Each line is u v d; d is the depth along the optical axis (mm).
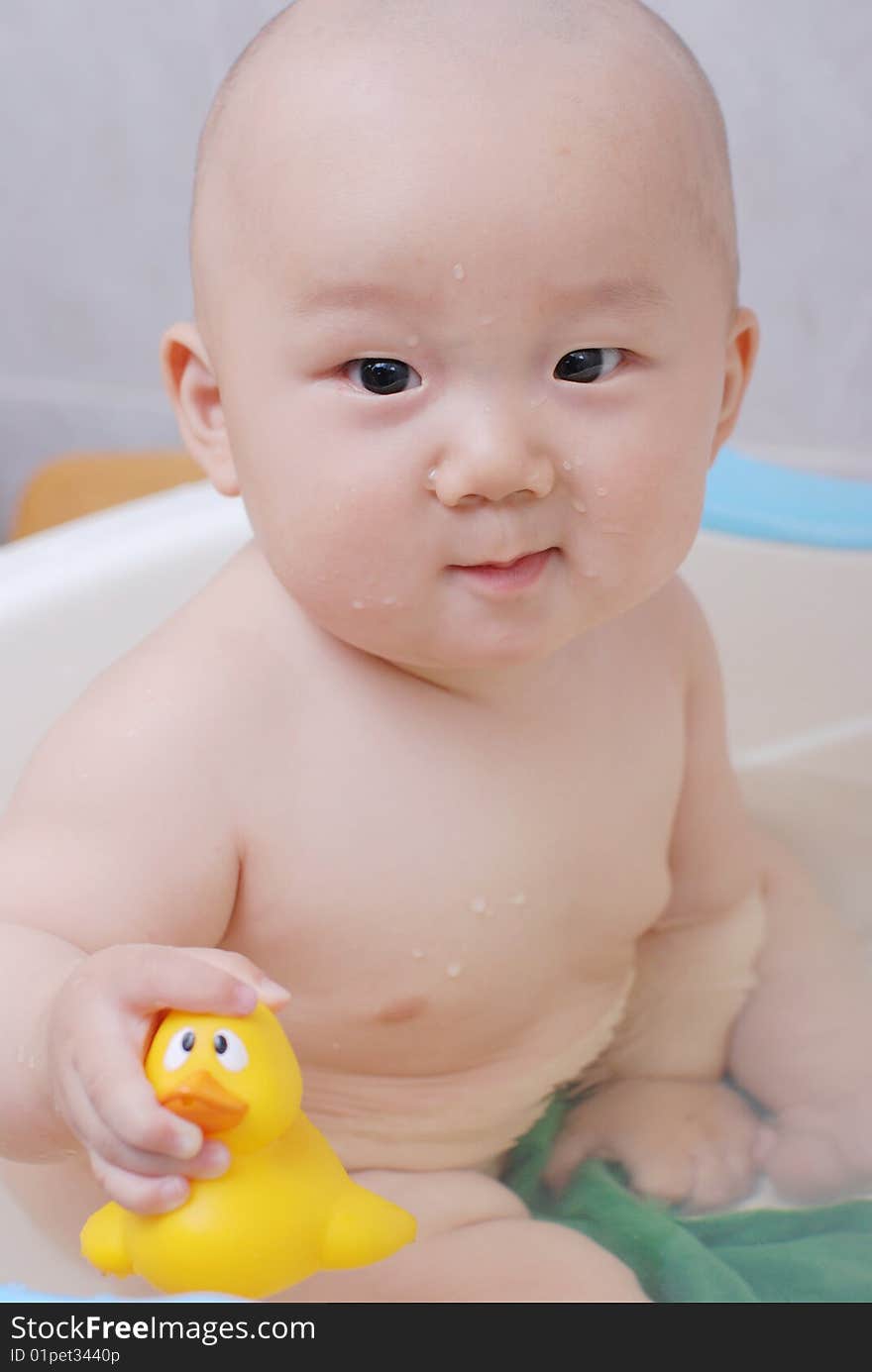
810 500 1186
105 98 1594
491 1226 738
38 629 1038
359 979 763
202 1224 533
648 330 630
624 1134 828
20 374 1758
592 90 618
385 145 603
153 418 1730
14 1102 604
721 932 954
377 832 750
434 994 774
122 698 740
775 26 1316
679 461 659
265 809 735
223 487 759
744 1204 807
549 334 609
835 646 1185
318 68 633
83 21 1563
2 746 1014
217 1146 537
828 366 1423
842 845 1090
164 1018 557
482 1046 810
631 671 841
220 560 1096
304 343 624
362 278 600
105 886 684
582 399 626
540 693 792
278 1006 561
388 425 620
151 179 1621
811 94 1330
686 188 639
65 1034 564
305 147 618
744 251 1406
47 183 1653
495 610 646
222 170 664
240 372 664
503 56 620
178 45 1543
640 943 944
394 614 653
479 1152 805
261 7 1496
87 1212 765
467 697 774
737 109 1355
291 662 758
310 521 645
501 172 594
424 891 757
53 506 1650
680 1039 884
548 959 808
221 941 757
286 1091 543
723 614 1182
